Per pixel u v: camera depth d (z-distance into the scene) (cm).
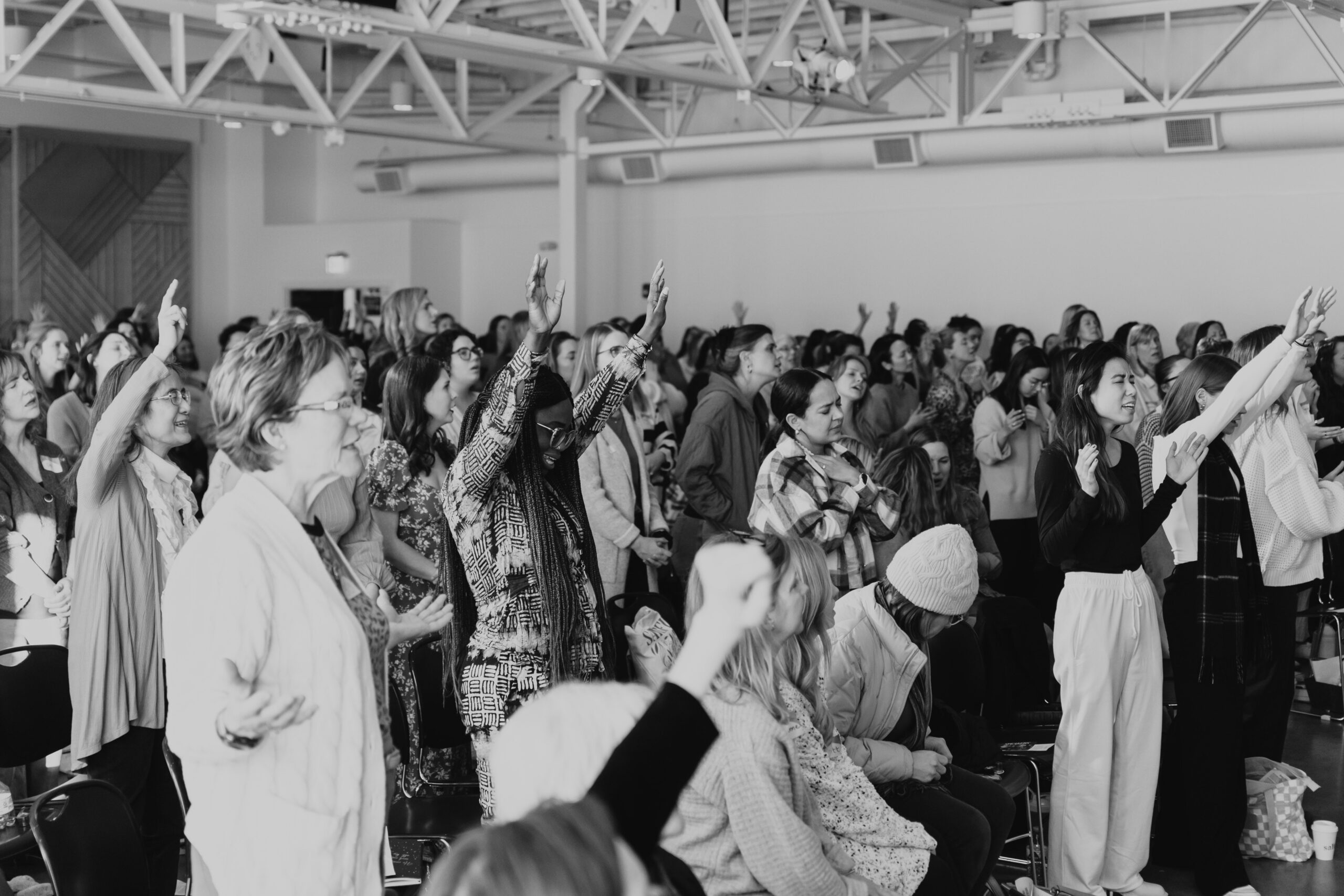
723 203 1252
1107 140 988
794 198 1212
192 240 1486
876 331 1175
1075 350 559
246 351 206
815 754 286
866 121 1076
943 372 877
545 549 297
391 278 1391
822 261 1201
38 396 449
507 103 1127
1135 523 396
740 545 132
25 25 1193
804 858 240
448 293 1413
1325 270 965
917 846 294
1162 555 507
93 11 1161
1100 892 397
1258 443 456
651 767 129
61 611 377
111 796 257
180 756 195
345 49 1291
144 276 1455
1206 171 1007
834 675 334
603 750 171
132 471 336
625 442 514
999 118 1009
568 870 96
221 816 200
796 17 849
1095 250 1060
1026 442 666
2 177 1356
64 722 348
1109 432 397
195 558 200
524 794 170
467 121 1101
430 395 421
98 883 250
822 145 1112
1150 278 1037
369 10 679
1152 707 400
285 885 198
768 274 1232
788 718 269
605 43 784
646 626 331
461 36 723
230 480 314
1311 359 442
